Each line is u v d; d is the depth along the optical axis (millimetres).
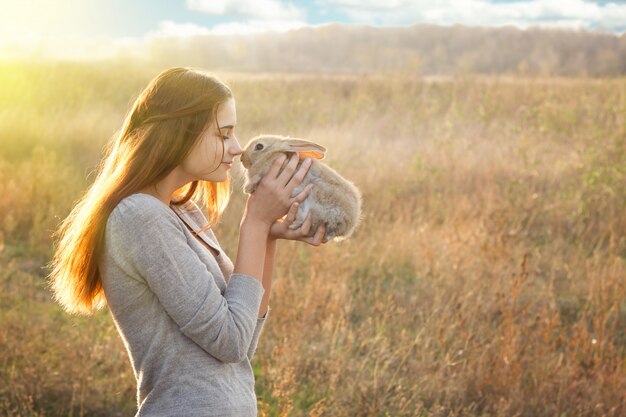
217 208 2434
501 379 4559
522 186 8891
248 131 13109
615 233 7797
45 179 8711
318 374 4602
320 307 5598
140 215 1824
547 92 14984
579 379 4676
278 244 6832
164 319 1864
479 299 5621
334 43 49000
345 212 2328
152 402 1878
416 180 9086
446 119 12680
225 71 40750
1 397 4309
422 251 6934
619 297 5781
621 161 9180
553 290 6383
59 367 4656
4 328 5082
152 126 1904
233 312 1902
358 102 14555
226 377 1934
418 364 4785
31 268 6883
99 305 2115
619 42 30578
